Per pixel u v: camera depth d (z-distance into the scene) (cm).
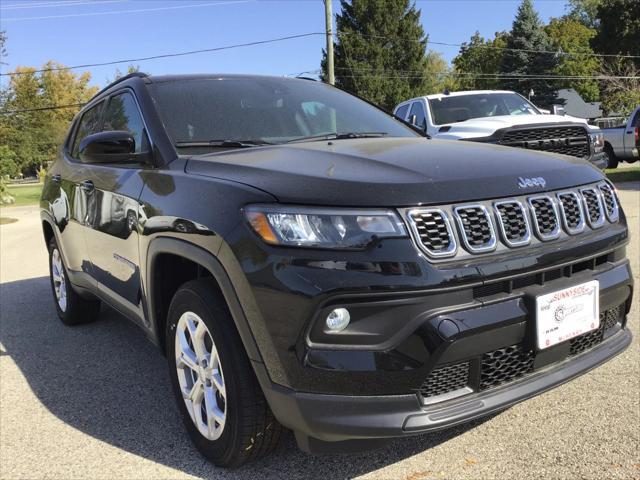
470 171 241
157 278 294
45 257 906
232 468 262
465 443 277
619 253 279
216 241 233
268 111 349
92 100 460
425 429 212
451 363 216
